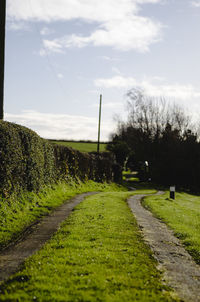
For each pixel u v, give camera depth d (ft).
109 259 25.55
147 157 279.49
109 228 38.50
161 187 220.43
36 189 61.62
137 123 286.25
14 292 18.58
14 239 33.58
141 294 19.49
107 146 288.71
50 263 23.88
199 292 21.66
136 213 58.70
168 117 277.64
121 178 200.95
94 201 67.26
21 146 52.85
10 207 43.24
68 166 100.53
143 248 31.53
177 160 251.39
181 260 29.60
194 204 100.42
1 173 42.96
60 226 40.60
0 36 48.32
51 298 17.84
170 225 48.01
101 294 18.83
